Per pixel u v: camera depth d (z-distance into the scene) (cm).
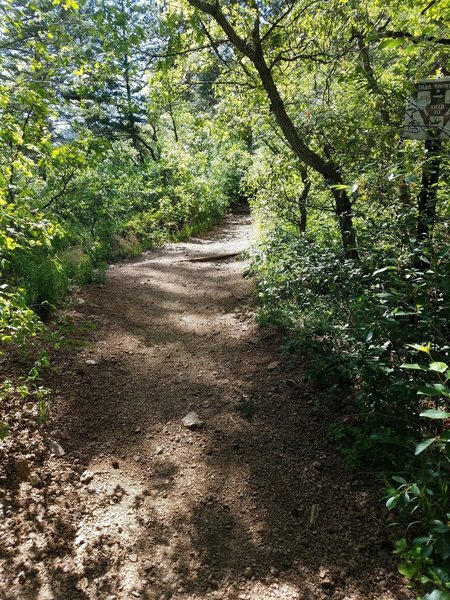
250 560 239
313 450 315
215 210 1488
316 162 463
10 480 267
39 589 211
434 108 304
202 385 409
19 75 412
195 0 441
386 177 302
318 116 471
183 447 328
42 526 244
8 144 387
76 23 575
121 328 517
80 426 336
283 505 274
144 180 1334
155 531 255
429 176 306
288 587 223
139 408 374
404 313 248
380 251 325
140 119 1673
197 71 635
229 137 745
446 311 276
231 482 295
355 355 307
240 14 495
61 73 468
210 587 223
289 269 470
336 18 502
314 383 380
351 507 266
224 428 348
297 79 636
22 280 502
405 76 375
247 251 675
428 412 154
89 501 271
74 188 1010
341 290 361
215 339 507
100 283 678
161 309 606
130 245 989
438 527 188
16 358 384
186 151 1138
